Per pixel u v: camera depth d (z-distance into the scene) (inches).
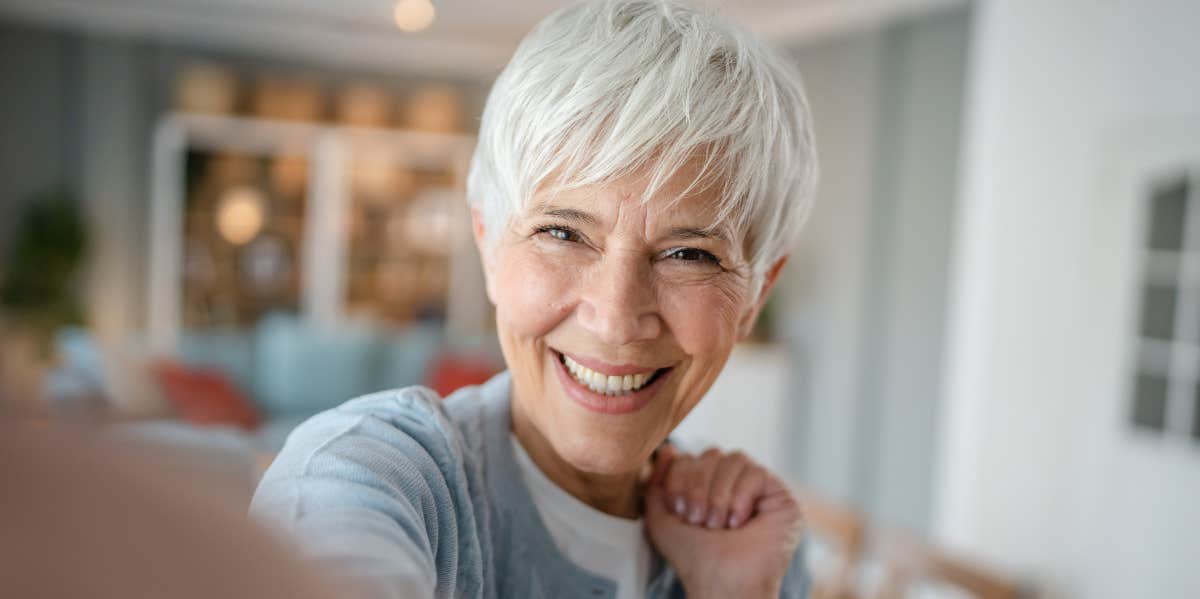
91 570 5.6
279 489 18.9
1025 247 129.4
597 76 23.4
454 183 254.4
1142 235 120.5
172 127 222.7
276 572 6.5
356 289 249.8
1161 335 118.7
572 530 29.6
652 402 27.0
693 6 26.1
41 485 5.8
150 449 7.1
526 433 29.6
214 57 224.1
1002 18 132.6
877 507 162.7
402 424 24.2
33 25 208.8
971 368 136.3
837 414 173.0
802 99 27.9
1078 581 128.3
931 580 68.2
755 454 181.3
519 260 25.8
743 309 28.1
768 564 31.5
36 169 211.9
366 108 237.9
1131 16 115.8
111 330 218.8
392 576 14.8
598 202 24.2
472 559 24.2
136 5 206.5
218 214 233.6
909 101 157.8
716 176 24.5
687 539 31.9
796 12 179.2
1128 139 119.7
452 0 191.5
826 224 177.9
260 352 203.6
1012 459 131.5
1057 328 126.1
